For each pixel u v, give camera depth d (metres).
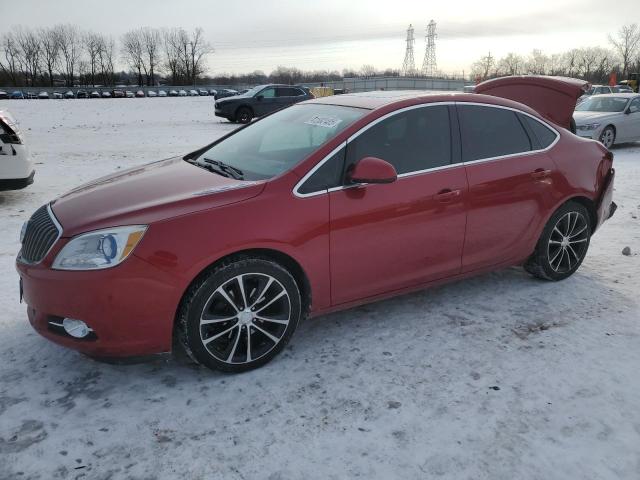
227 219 2.93
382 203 3.38
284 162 3.38
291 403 2.89
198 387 3.03
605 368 3.23
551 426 2.72
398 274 3.59
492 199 3.87
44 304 2.84
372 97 3.95
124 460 2.47
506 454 2.52
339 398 2.93
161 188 3.25
